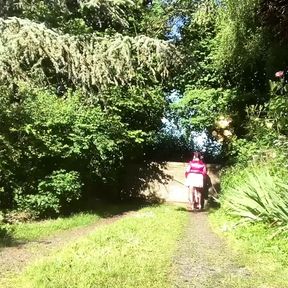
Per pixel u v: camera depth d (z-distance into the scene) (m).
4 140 11.08
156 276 5.30
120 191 17.75
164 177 18.55
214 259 6.11
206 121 17.94
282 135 10.76
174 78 18.72
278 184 7.71
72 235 9.13
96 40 14.66
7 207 11.50
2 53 12.55
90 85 14.36
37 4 15.67
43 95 12.60
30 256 7.04
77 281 5.16
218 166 18.19
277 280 5.20
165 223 9.56
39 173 11.89
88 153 13.24
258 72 17.58
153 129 17.91
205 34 18.62
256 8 13.80
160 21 19.09
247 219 8.10
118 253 6.44
